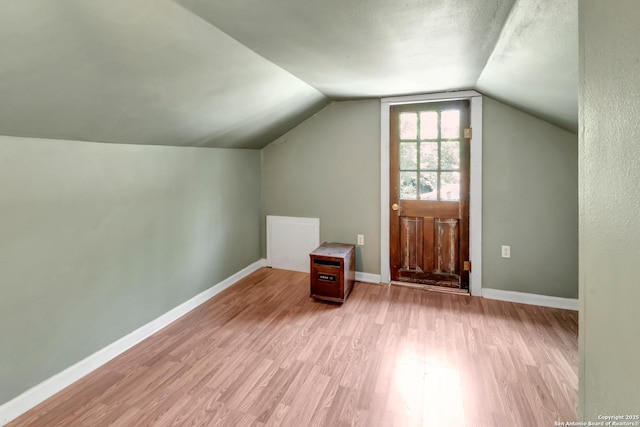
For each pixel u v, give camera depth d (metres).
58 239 1.91
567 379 1.99
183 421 1.70
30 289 1.79
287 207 3.87
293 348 2.34
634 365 0.56
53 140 1.85
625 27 0.56
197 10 1.39
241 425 1.68
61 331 1.94
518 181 2.97
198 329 2.61
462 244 3.23
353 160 3.52
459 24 1.54
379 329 2.59
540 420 1.69
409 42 1.77
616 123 0.60
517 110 2.91
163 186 2.62
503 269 3.08
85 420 1.71
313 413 1.75
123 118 1.96
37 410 1.77
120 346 2.29
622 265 0.59
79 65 1.41
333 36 1.68
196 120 2.43
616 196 0.61
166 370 2.11
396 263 3.48
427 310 2.90
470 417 1.72
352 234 3.60
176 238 2.77
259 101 2.59
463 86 2.82
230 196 3.44
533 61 1.70
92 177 2.08
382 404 1.81
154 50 1.52
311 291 3.13
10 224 1.69
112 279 2.23
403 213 3.40
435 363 2.16
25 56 1.23
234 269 3.55
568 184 2.84
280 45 1.79
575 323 2.65
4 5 1.02
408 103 3.26
